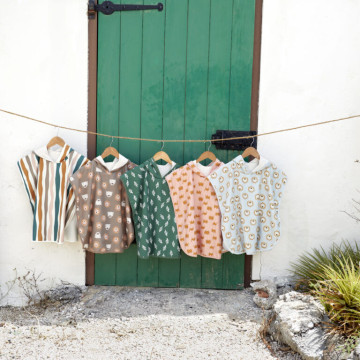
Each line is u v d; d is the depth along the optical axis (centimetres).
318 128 337
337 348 241
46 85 332
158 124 338
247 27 331
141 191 318
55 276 344
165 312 310
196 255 318
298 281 323
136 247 345
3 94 330
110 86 335
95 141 338
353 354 234
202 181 319
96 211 314
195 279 348
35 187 321
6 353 258
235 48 332
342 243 345
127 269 347
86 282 346
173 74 334
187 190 314
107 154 315
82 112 336
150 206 320
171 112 337
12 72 329
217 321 299
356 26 330
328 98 335
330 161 339
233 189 317
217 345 271
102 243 316
